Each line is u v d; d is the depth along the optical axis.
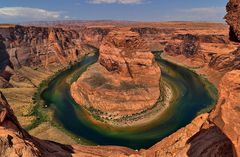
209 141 32.47
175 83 135.75
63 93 120.94
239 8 26.22
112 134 81.75
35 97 115.50
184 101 109.94
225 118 24.09
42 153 34.09
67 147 44.69
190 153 33.22
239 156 22.67
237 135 22.88
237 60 138.75
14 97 111.75
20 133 32.19
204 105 106.00
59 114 96.06
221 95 25.84
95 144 75.38
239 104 23.47
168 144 40.25
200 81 141.88
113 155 41.94
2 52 134.50
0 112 32.97
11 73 131.62
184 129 40.53
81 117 93.38
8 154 27.69
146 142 77.06
